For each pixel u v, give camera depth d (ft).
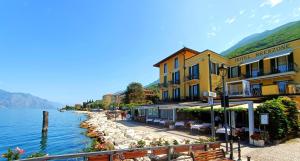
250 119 51.57
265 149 43.88
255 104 61.11
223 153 30.66
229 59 113.80
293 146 46.11
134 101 243.60
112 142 60.90
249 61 100.27
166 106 98.12
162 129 84.02
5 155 23.81
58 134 92.38
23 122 155.22
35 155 25.29
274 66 91.97
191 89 118.52
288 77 86.33
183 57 126.82
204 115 85.61
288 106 54.44
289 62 86.58
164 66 149.89
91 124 130.11
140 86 253.65
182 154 33.04
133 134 69.77
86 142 71.41
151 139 58.75
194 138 59.72
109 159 23.09
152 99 237.04
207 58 107.04
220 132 59.00
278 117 49.70
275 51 91.86
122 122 125.90
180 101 119.55
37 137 83.46
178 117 94.43
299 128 55.98
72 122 163.12
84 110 413.18
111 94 406.41
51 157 19.44
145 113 135.54
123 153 24.44
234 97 82.74
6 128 113.91
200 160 26.86
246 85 86.58
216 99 89.10
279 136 49.19
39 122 155.53
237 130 57.47
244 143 50.96
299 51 83.82
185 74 123.44
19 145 66.69
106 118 173.78
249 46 378.73
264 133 49.29
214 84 105.70
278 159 36.68
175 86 133.49
